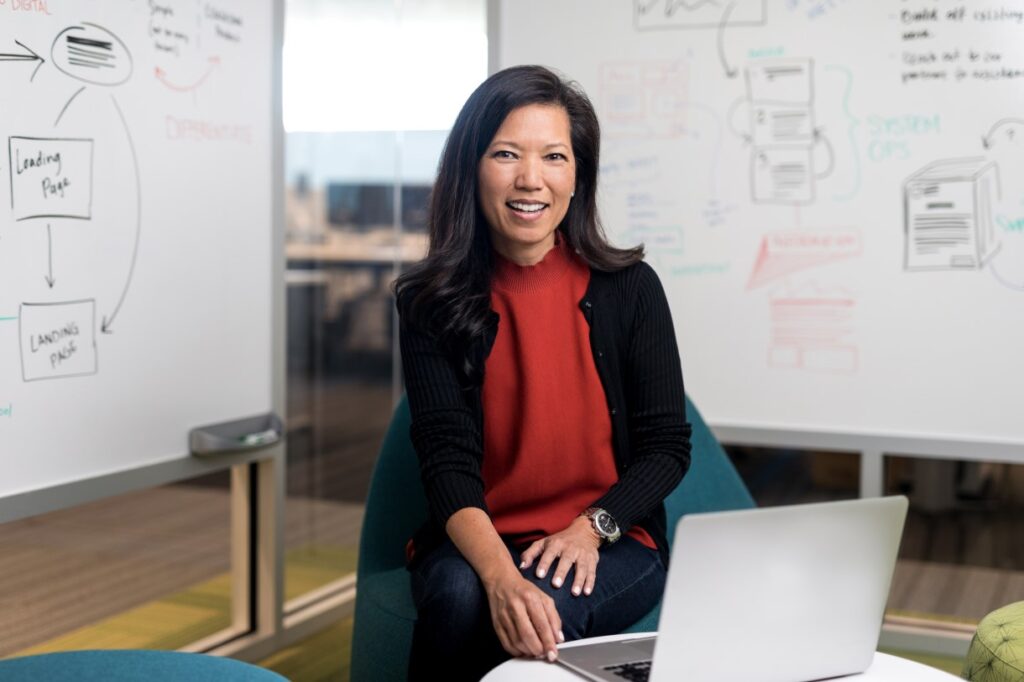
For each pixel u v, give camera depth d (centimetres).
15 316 223
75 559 305
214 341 276
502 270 205
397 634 204
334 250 340
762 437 302
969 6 282
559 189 196
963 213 285
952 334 288
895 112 288
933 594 305
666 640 134
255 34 287
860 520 141
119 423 248
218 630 300
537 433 197
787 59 295
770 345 301
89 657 158
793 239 298
